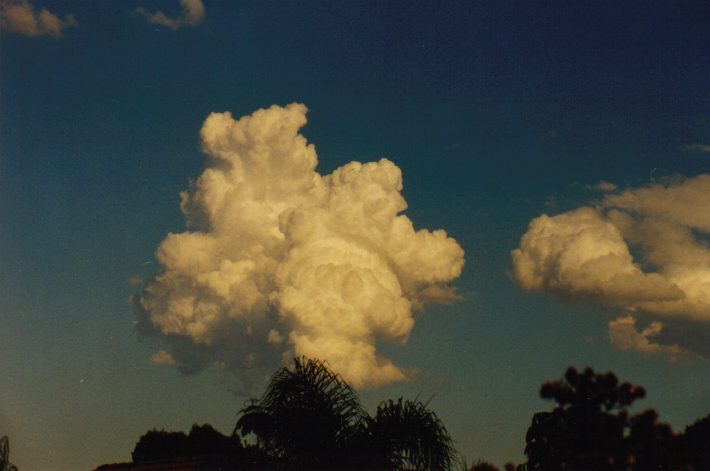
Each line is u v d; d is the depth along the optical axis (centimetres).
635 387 1228
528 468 1404
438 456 1627
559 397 1234
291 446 1625
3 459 1727
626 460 1205
